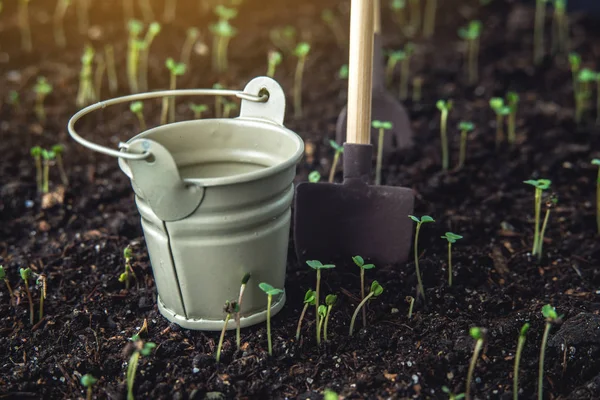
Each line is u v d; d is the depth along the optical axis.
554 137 0.52
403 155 0.49
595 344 0.37
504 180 0.49
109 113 0.55
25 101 0.56
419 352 0.37
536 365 0.36
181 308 0.37
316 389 0.36
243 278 0.36
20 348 0.38
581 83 0.56
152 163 0.34
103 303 0.40
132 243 0.43
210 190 0.34
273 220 0.36
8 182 0.49
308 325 0.38
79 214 0.46
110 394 0.36
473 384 0.36
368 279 0.40
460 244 0.43
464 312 0.39
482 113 0.55
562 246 0.43
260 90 0.38
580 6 0.67
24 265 0.42
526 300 0.40
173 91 0.39
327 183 0.41
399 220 0.41
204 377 0.36
